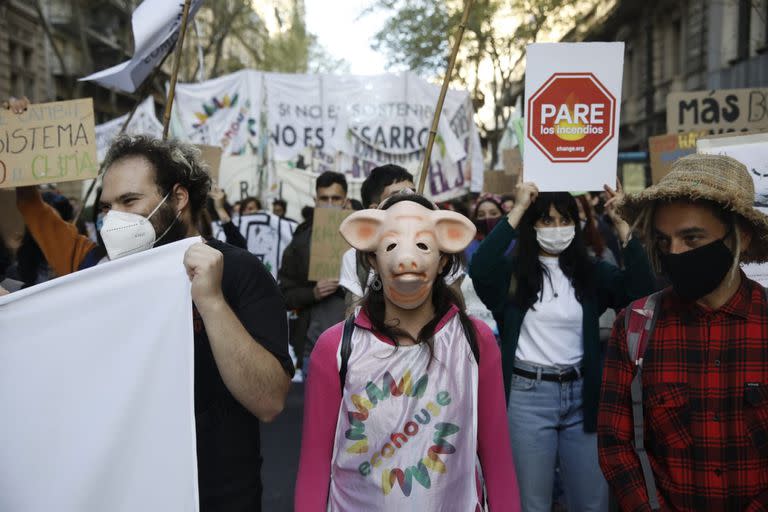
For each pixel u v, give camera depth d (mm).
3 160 3391
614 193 3422
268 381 2033
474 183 10617
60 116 3396
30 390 1993
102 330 2016
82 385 2002
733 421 2029
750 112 4801
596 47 3387
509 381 3396
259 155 11297
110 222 2143
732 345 2061
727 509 2023
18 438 1982
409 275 2020
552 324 3391
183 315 2004
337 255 4930
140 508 1978
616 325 2264
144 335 2012
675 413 2094
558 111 3418
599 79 3400
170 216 2211
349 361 2100
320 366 2139
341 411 2082
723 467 2033
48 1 25688
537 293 3416
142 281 2021
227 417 2156
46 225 3385
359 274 2924
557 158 3428
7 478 1975
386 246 2062
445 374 2072
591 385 3318
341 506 2049
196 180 2289
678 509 2076
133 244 2148
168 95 3189
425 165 3420
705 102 4820
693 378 2094
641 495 2109
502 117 22266
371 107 9672
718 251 2039
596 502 3309
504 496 2129
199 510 2070
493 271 3400
